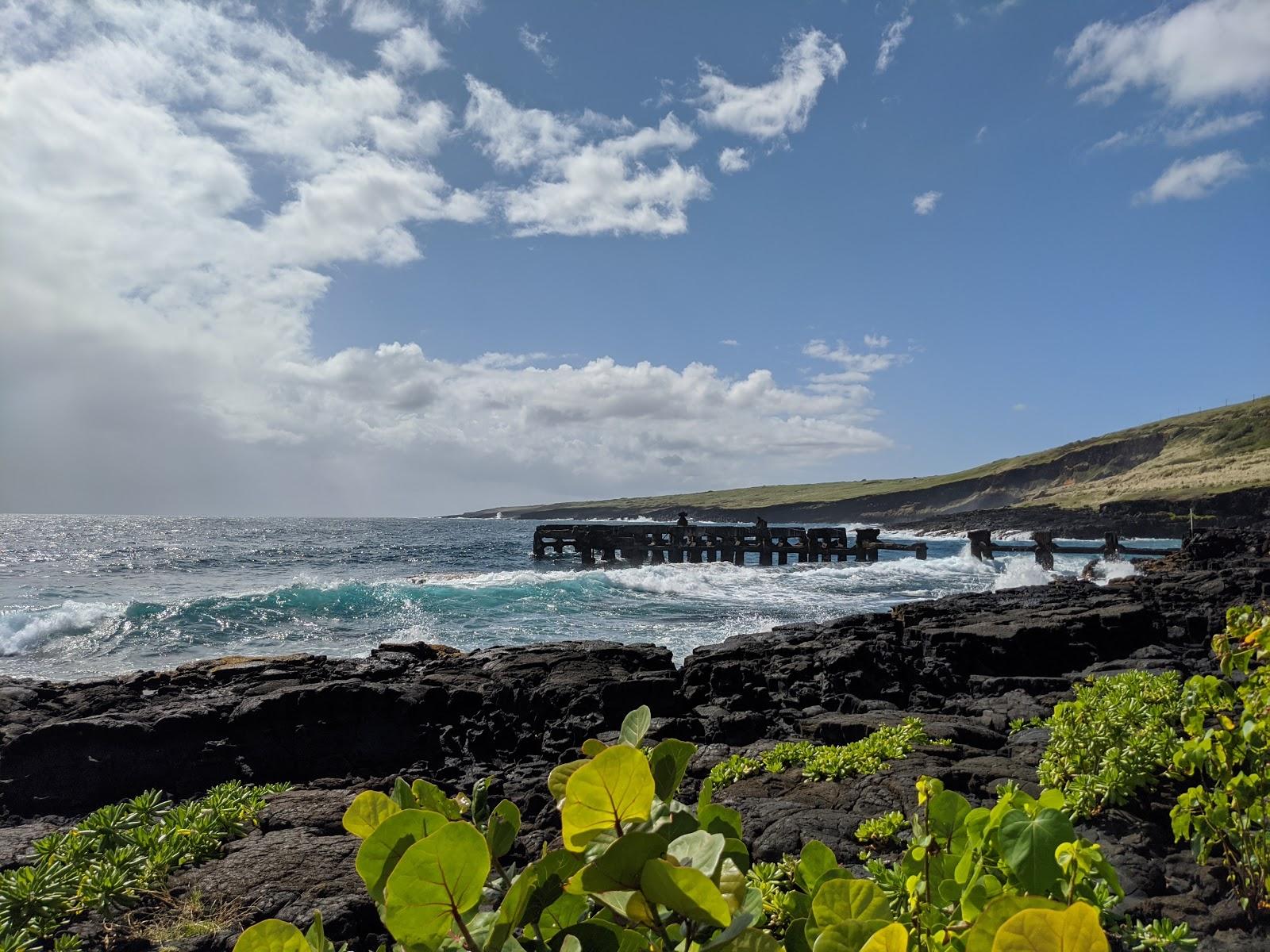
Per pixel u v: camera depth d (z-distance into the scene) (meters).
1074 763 5.14
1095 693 6.28
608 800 1.04
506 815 1.46
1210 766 3.56
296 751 9.38
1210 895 3.91
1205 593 17.61
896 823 4.85
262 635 20.28
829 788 5.90
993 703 9.26
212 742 9.12
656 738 9.30
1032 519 102.44
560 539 52.12
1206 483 95.94
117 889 4.24
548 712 10.59
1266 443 116.62
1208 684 3.67
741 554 49.28
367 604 24.00
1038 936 0.85
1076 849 1.74
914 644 13.66
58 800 8.41
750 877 3.74
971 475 169.88
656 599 27.56
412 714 10.12
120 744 8.79
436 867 0.98
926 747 6.82
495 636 20.38
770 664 12.22
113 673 16.97
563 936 1.23
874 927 1.23
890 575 39.59
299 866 4.72
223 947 3.91
